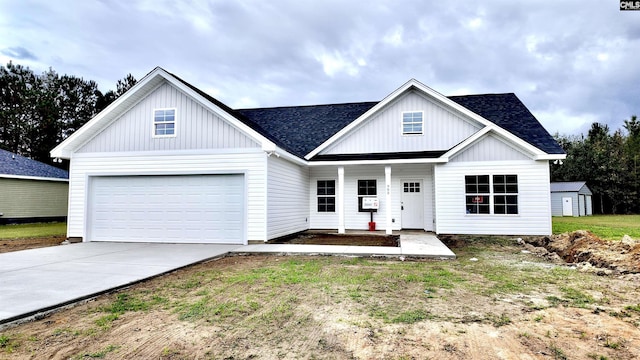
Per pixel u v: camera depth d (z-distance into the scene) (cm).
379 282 618
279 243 1152
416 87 1427
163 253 937
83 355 334
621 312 457
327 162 1391
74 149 1259
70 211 1244
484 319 430
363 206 1492
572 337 375
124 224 1210
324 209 1569
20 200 2159
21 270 711
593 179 3878
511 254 957
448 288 578
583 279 645
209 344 358
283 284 605
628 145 4162
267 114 1905
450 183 1305
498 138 1277
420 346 351
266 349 346
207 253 932
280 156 1197
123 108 1227
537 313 453
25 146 3516
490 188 1275
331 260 853
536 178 1245
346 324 412
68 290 548
